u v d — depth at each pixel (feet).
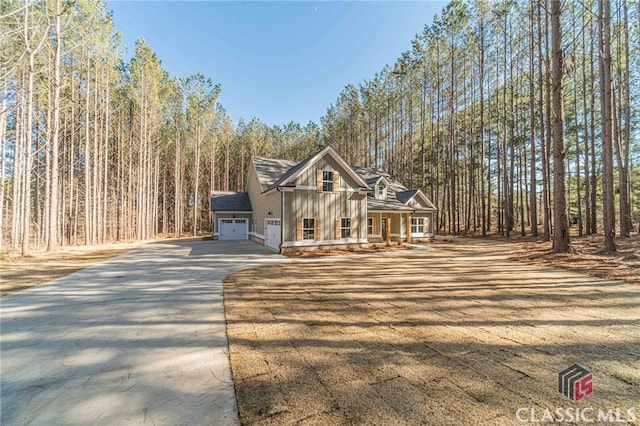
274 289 22.84
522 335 13.03
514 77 72.13
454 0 73.97
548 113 53.78
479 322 14.82
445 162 89.40
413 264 34.53
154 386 9.34
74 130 67.10
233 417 7.68
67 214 82.43
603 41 42.88
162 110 90.63
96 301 19.72
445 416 7.51
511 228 79.82
